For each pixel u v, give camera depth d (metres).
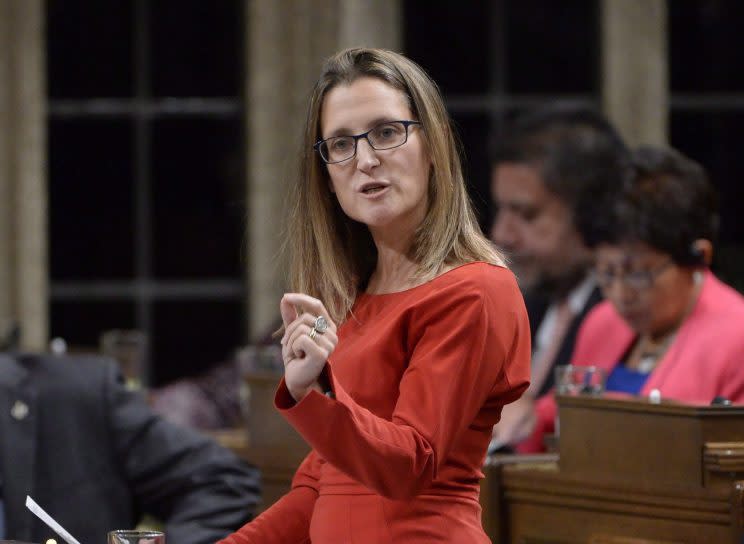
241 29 19.48
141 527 10.49
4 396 9.84
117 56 19.55
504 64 19.16
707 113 18.81
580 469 8.62
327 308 7.02
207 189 19.59
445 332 6.27
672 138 18.80
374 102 6.64
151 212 19.58
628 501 8.27
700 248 11.73
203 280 19.55
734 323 11.25
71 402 9.94
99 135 19.50
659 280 11.70
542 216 15.55
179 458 9.83
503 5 19.16
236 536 7.13
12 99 18.86
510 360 6.47
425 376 6.16
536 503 8.92
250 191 18.75
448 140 6.78
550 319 15.46
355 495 6.57
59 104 19.41
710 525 7.88
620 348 12.54
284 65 18.58
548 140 15.52
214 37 19.59
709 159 18.83
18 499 9.61
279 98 18.56
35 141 18.92
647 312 11.80
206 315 19.53
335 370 6.60
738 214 18.81
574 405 8.66
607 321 12.85
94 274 19.47
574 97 19.12
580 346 12.97
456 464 6.48
